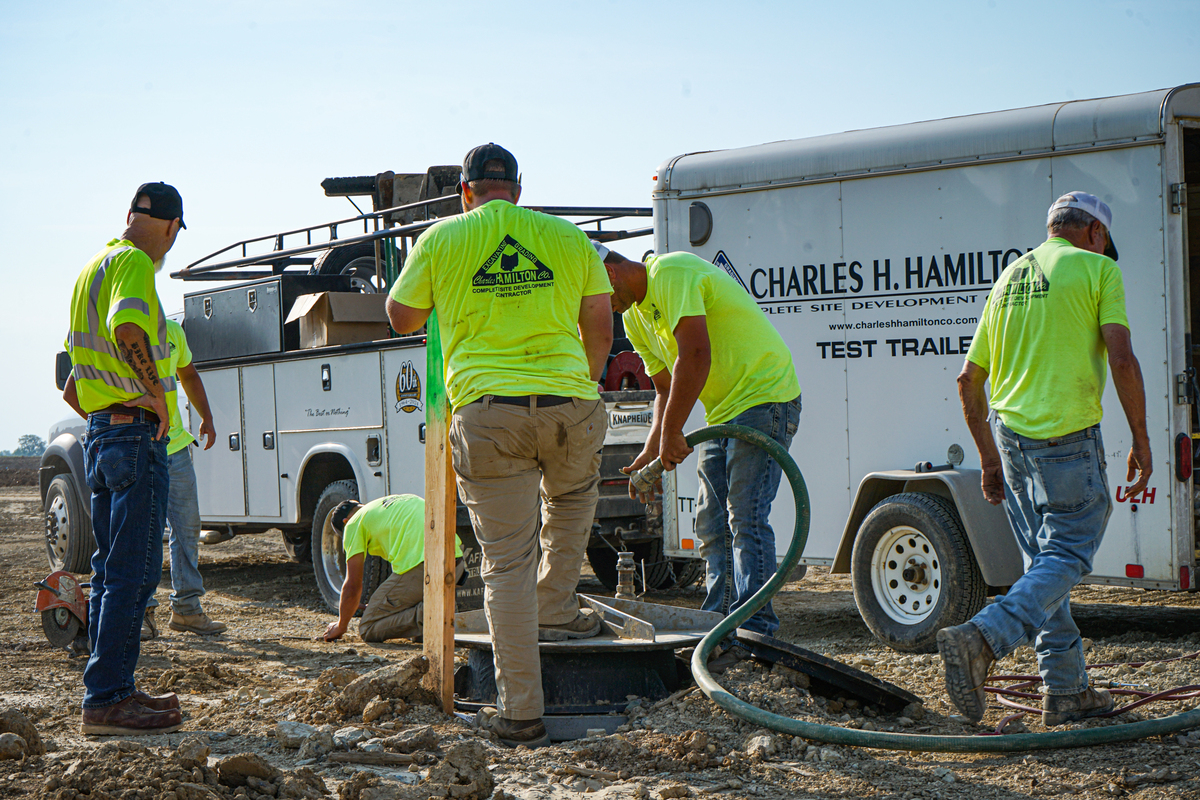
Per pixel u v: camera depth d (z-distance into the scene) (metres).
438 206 9.14
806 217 6.62
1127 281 5.72
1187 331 5.63
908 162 6.27
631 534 7.92
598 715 4.26
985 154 6.06
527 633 3.99
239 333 9.27
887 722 4.21
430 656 4.39
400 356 7.69
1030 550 4.14
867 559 6.28
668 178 7.07
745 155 6.83
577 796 3.40
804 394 6.63
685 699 4.21
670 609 4.90
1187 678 4.87
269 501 8.97
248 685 5.22
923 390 6.25
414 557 6.59
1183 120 5.64
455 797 3.33
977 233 6.11
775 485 4.79
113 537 4.18
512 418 3.85
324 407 8.41
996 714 4.34
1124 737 3.70
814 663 4.32
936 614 5.91
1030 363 3.99
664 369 4.92
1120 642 5.99
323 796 3.35
